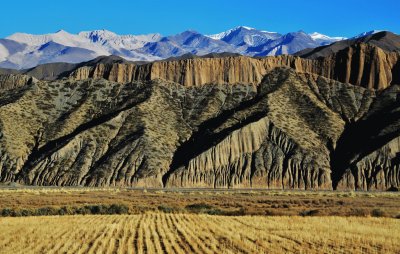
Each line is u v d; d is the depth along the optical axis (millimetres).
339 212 65125
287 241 39938
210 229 46156
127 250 35969
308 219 54562
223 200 89375
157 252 35281
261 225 48781
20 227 47000
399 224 51312
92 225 48844
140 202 83375
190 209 71125
